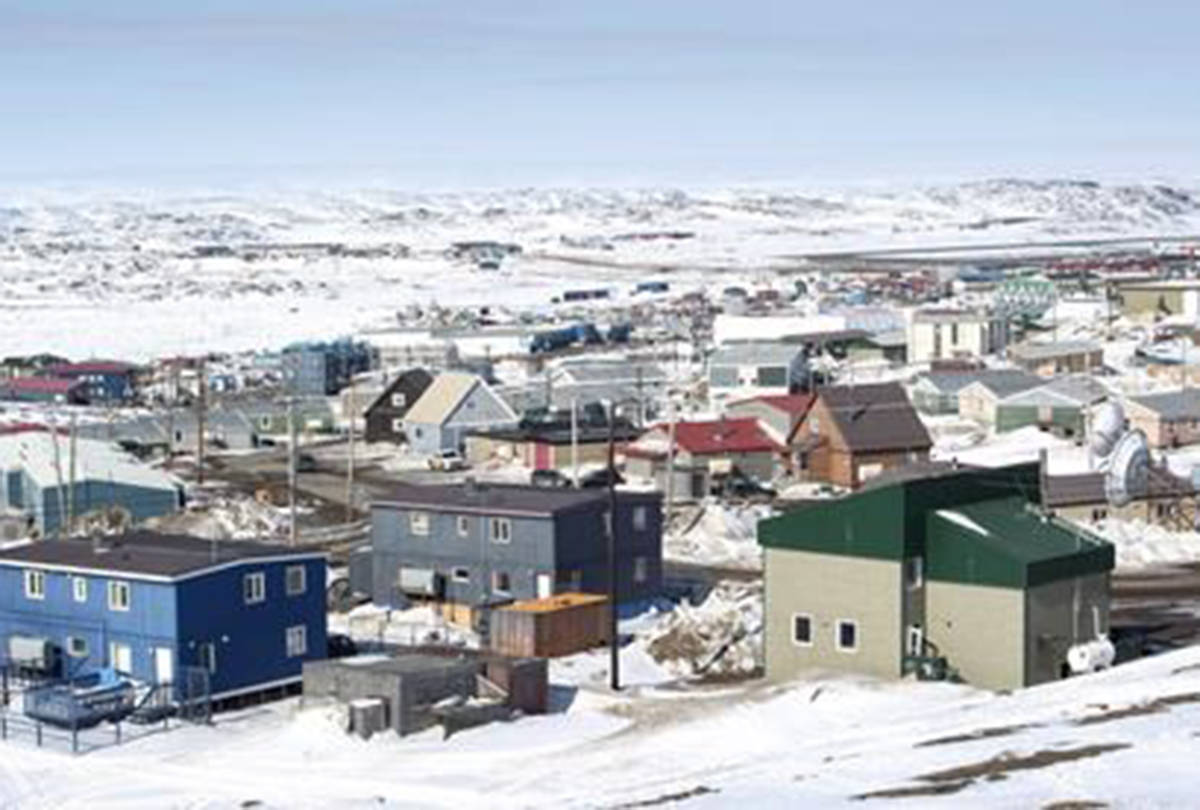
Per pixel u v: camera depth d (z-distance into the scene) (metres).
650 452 117.06
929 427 139.88
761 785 42.44
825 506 62.38
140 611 63.38
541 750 54.88
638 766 51.38
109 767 55.19
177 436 144.00
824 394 120.69
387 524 80.44
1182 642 69.56
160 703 61.78
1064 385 140.38
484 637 72.06
